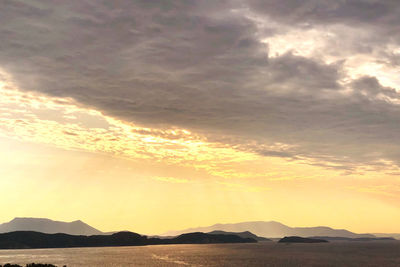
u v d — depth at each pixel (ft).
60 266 612.29
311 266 620.90
